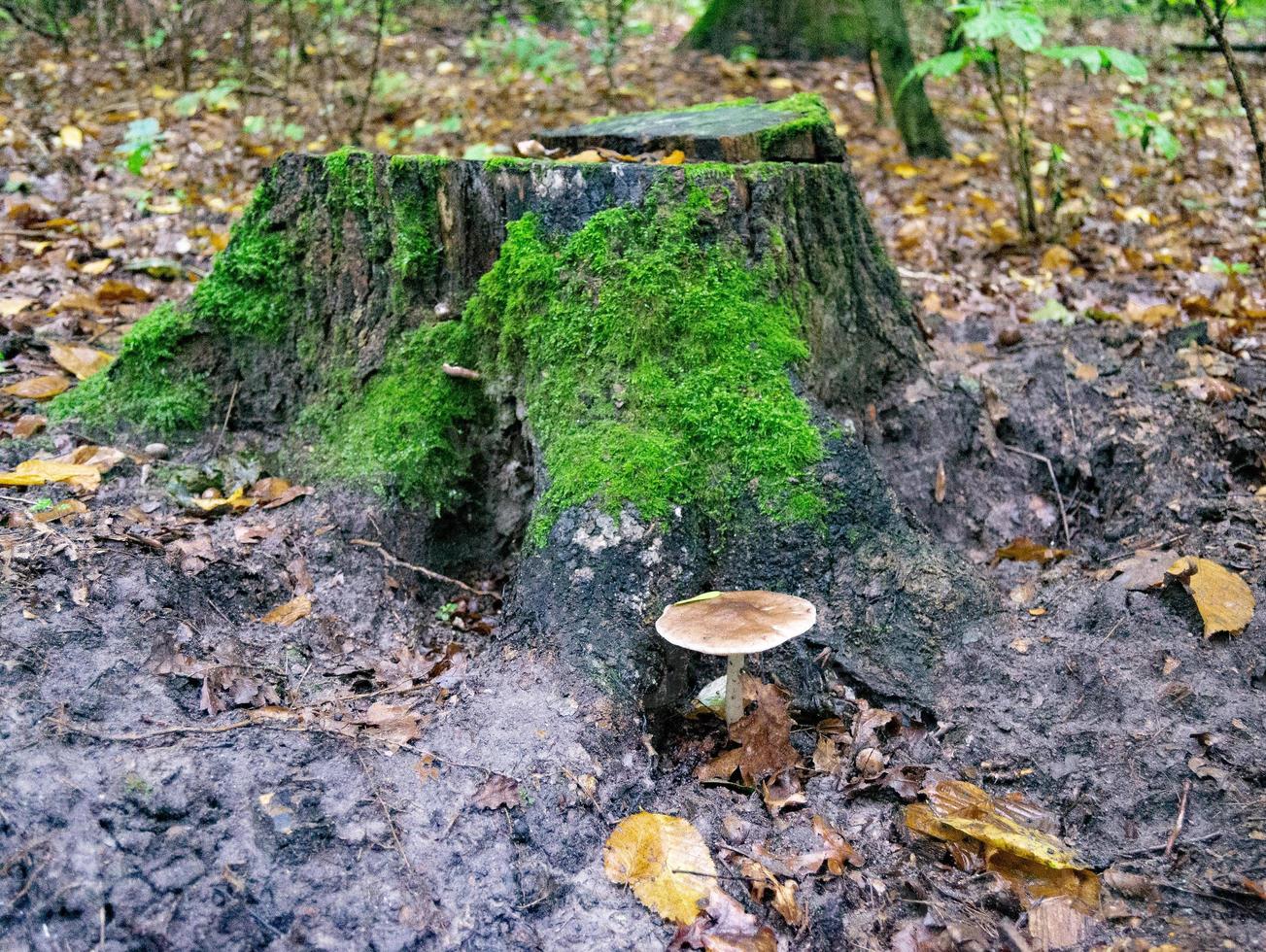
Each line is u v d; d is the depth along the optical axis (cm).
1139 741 62
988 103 200
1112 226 150
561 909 55
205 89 177
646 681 68
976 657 69
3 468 80
